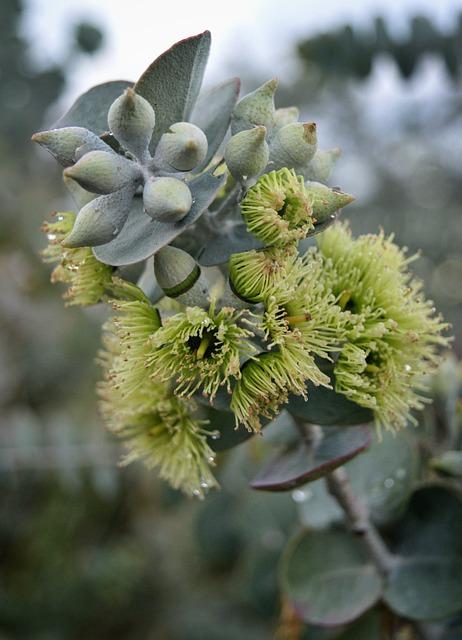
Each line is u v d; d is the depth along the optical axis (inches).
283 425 6.6
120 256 5.7
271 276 5.8
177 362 5.8
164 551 17.8
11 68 15.3
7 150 16.2
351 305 6.3
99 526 17.5
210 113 6.4
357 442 6.2
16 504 16.6
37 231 16.5
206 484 6.4
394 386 6.1
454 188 19.1
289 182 5.7
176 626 16.7
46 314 17.1
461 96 18.1
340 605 7.3
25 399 17.1
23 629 16.7
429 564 7.2
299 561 7.5
